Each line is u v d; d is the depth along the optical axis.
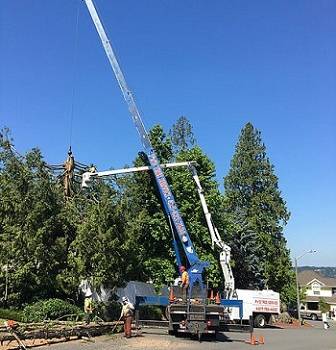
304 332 28.91
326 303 95.12
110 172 28.16
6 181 26.84
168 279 30.77
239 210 55.44
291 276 57.69
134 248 26.77
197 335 20.59
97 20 29.05
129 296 30.00
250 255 48.88
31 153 30.52
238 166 62.44
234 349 17.02
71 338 18.50
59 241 25.97
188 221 32.62
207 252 32.59
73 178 32.41
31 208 26.06
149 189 32.84
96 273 25.03
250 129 63.19
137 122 27.41
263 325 33.00
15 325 16.17
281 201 59.56
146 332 21.69
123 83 27.70
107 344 17.20
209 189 34.97
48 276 25.45
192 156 35.28
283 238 57.03
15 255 24.83
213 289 31.80
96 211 26.02
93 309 22.86
